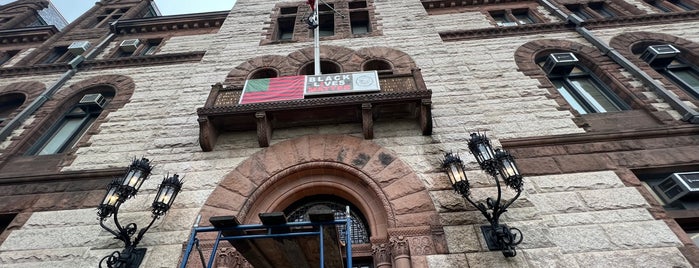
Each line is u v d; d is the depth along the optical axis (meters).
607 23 10.41
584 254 4.50
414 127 6.50
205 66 8.96
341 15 11.02
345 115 6.54
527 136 6.49
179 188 4.87
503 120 6.91
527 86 7.90
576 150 6.09
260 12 12.02
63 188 6.13
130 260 4.50
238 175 5.69
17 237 5.26
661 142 6.12
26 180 6.28
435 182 5.37
